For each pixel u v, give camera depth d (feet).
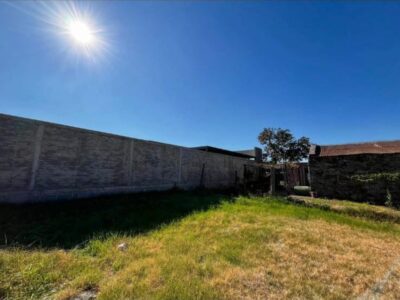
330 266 10.41
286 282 8.81
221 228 15.66
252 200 26.96
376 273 9.87
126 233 13.80
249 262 10.48
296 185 46.42
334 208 23.53
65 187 21.12
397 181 28.55
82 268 9.36
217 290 8.03
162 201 23.72
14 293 7.49
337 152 37.70
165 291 7.73
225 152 56.59
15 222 14.49
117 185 25.99
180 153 35.55
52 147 20.39
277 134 42.52
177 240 12.98
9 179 17.62
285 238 13.99
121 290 7.73
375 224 18.70
